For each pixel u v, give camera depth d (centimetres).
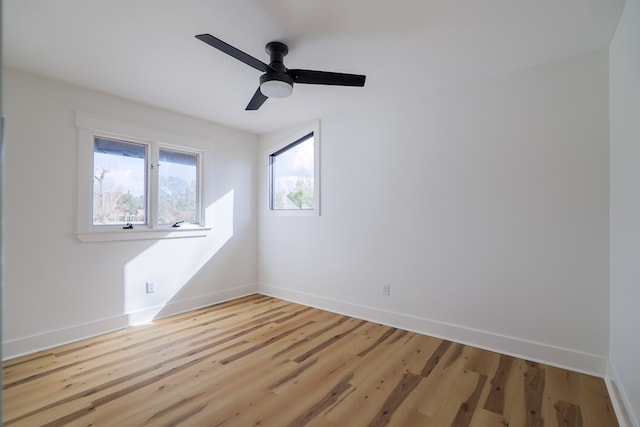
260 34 205
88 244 283
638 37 158
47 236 260
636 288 162
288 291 398
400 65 244
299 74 221
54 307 263
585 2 174
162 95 298
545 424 172
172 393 199
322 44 217
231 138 402
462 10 182
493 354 249
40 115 257
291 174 405
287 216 401
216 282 385
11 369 225
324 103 321
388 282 313
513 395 197
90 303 283
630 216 173
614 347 201
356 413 181
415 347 262
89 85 276
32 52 224
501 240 254
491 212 258
